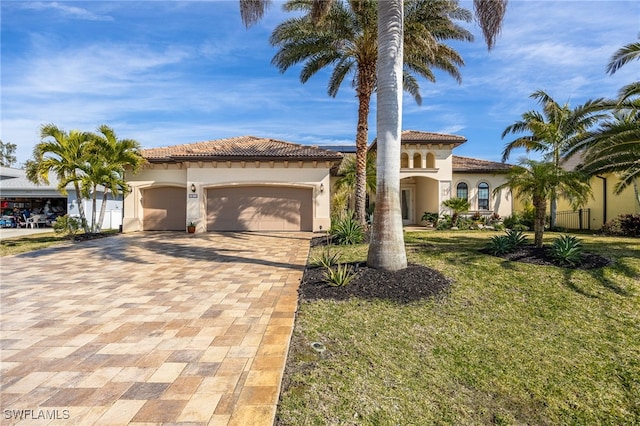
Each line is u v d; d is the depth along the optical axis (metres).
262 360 4.45
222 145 22.39
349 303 6.71
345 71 17.34
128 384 3.86
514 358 5.13
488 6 7.91
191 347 4.82
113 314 6.18
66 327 5.56
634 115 14.77
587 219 22.98
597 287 7.57
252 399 3.60
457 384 4.49
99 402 3.52
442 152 23.66
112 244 15.35
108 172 17.88
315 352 4.80
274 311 6.35
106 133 18.45
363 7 13.76
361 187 15.77
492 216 24.14
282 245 14.96
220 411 3.39
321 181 20.09
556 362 5.05
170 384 3.86
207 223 20.39
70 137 17.73
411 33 13.48
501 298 7.19
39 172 16.98
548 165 10.18
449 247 11.72
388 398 3.97
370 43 14.80
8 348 4.77
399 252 8.29
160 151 22.47
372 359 4.77
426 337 5.59
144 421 3.22
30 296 7.32
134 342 4.98
